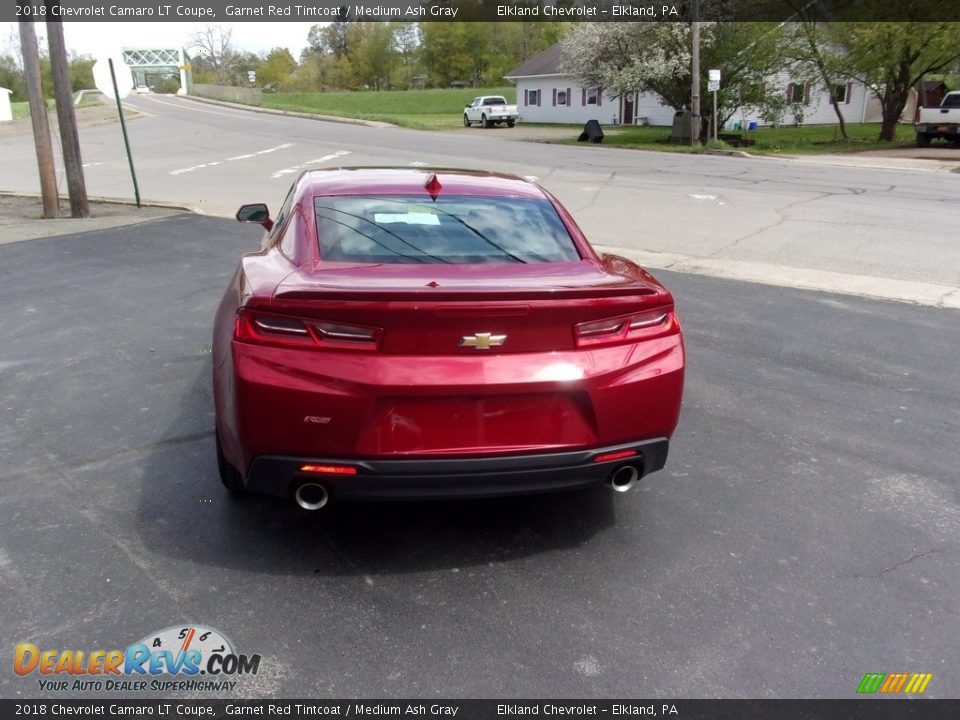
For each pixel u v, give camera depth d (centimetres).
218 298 778
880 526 377
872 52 3028
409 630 294
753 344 651
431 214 391
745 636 296
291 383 298
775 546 358
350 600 311
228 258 979
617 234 1167
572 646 288
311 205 395
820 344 653
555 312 308
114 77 1459
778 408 521
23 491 389
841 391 552
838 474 430
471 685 268
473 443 311
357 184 419
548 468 318
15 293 798
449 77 10356
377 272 334
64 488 393
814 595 322
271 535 356
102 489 393
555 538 361
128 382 544
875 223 1238
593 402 318
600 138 3366
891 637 298
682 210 1393
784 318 725
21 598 304
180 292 803
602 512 386
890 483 420
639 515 384
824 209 1389
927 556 352
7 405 500
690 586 326
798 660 284
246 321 306
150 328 675
